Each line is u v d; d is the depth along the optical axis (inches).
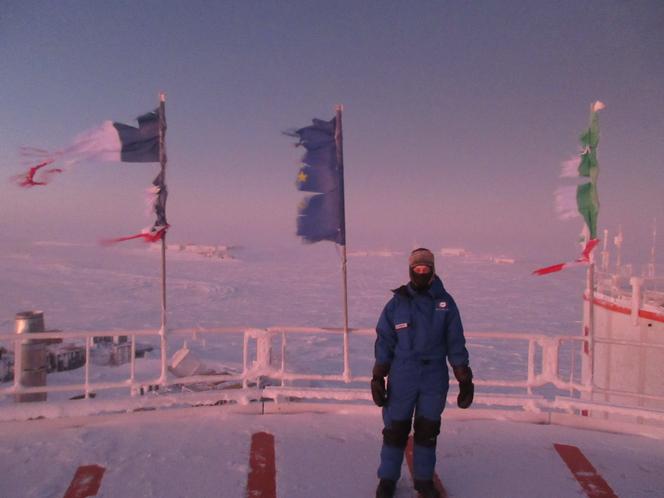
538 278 3917.3
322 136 180.1
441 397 111.1
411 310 110.7
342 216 178.1
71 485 116.9
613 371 339.0
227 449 137.6
